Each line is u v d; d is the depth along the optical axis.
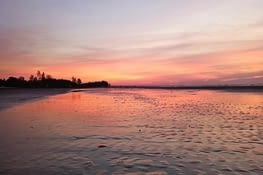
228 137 10.70
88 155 8.06
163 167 6.97
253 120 15.62
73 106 26.14
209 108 24.02
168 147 9.07
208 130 12.27
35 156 7.91
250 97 49.62
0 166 6.98
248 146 9.19
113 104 29.39
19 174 6.40
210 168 6.88
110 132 11.72
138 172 6.60
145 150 8.67
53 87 168.00
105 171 6.66
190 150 8.67
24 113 18.94
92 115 18.11
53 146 9.13
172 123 14.41
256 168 6.85
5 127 12.83
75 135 11.00
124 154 8.20
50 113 19.20
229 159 7.66
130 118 16.52
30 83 148.38
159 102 33.31
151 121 15.17
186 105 27.89
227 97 49.72
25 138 10.34
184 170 6.74
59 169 6.78
